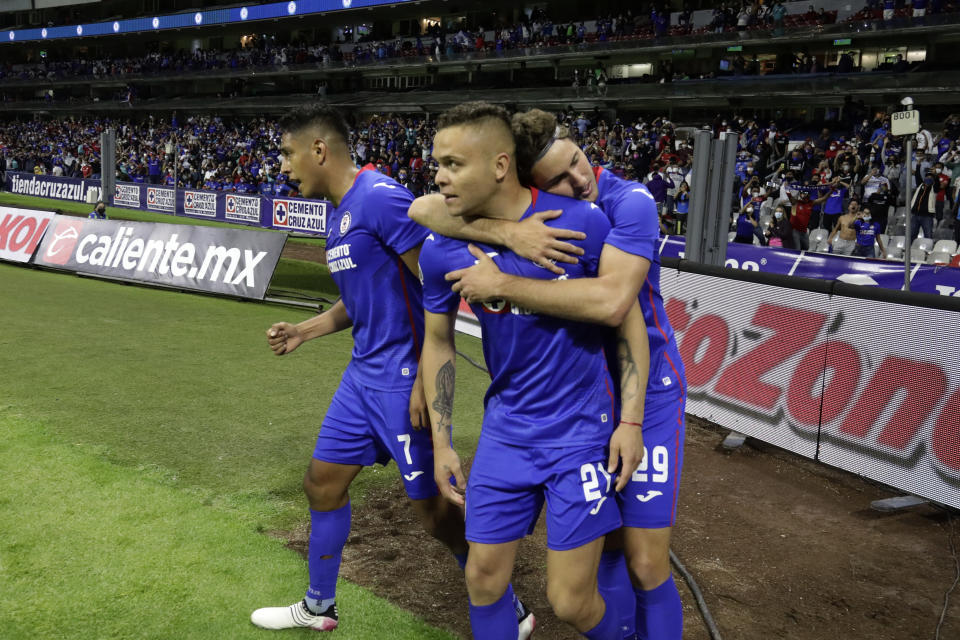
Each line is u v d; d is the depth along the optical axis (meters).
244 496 3.79
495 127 1.81
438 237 2.04
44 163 37.00
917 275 8.43
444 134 1.84
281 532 3.44
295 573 3.06
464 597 3.00
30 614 2.66
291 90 42.94
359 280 2.45
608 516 2.00
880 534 3.79
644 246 1.91
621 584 2.39
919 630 2.92
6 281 10.09
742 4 26.39
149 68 47.62
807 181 18.23
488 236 1.92
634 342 1.99
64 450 4.22
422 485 2.52
